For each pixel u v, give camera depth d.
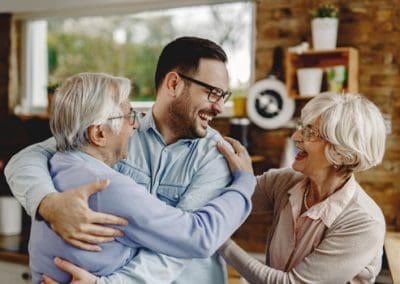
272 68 2.79
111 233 1.09
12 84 3.46
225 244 1.54
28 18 3.48
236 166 1.32
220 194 1.27
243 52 3.02
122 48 3.38
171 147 1.36
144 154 1.37
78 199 1.07
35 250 1.17
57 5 3.30
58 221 1.07
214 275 1.38
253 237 2.90
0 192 3.34
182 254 1.15
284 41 2.79
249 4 2.99
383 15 2.59
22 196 1.16
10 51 3.44
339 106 1.39
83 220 1.06
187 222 1.14
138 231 1.11
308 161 1.46
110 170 1.17
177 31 3.20
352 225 1.41
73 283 1.09
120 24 3.37
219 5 3.05
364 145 1.38
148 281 1.14
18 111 3.47
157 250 1.14
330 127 1.38
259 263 1.48
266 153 2.84
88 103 1.15
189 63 1.29
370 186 2.64
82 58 3.51
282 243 1.53
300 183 1.57
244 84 3.03
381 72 2.60
